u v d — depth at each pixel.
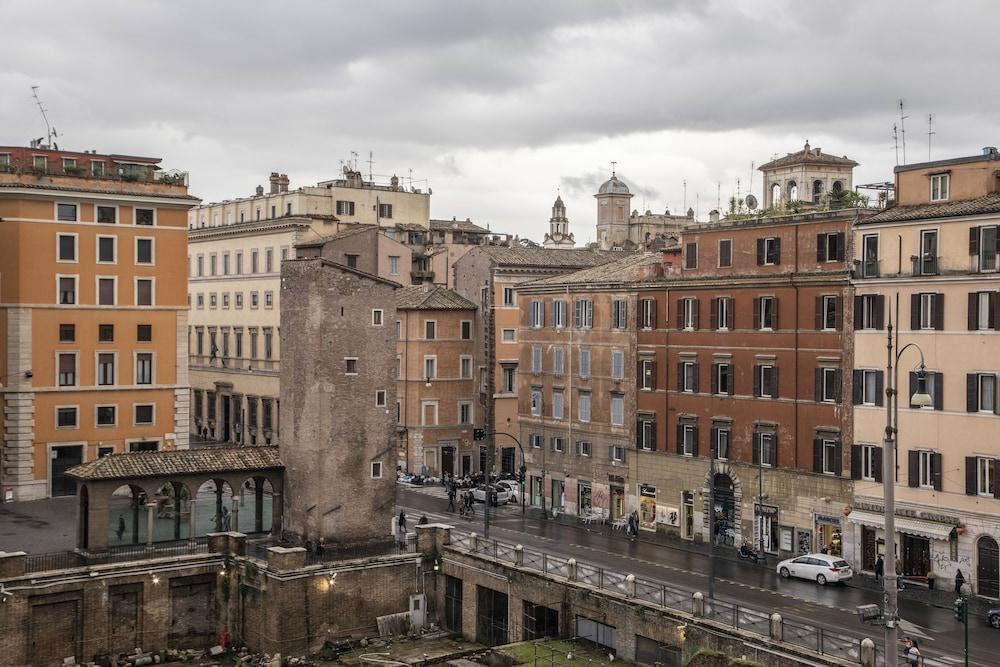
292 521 71.44
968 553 60.59
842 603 58.12
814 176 95.81
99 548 64.56
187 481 67.81
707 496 77.00
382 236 116.56
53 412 82.44
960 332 61.28
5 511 77.06
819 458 69.06
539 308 94.94
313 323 69.62
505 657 56.31
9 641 58.41
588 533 81.56
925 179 65.62
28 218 81.25
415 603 68.50
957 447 61.31
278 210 124.69
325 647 64.31
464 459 110.69
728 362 75.62
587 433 89.25
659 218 175.38
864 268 66.56
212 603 66.44
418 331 107.88
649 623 53.28
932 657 44.50
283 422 72.31
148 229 86.38
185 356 87.94
